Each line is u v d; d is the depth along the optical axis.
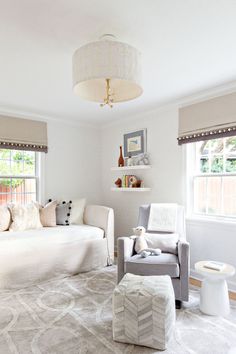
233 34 1.93
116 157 4.52
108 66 1.69
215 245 3.06
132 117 4.15
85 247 3.50
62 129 4.39
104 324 2.15
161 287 1.98
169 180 3.61
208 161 3.25
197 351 1.80
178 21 1.76
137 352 1.80
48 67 2.43
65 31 1.86
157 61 2.35
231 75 2.66
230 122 2.86
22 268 2.97
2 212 3.42
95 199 4.79
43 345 1.87
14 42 1.99
